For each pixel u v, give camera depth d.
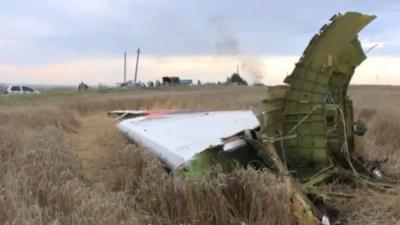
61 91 46.12
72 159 8.34
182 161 6.83
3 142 9.34
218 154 6.80
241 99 26.06
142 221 5.50
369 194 6.51
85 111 26.03
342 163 7.32
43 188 5.81
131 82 70.62
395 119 12.62
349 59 6.95
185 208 5.68
